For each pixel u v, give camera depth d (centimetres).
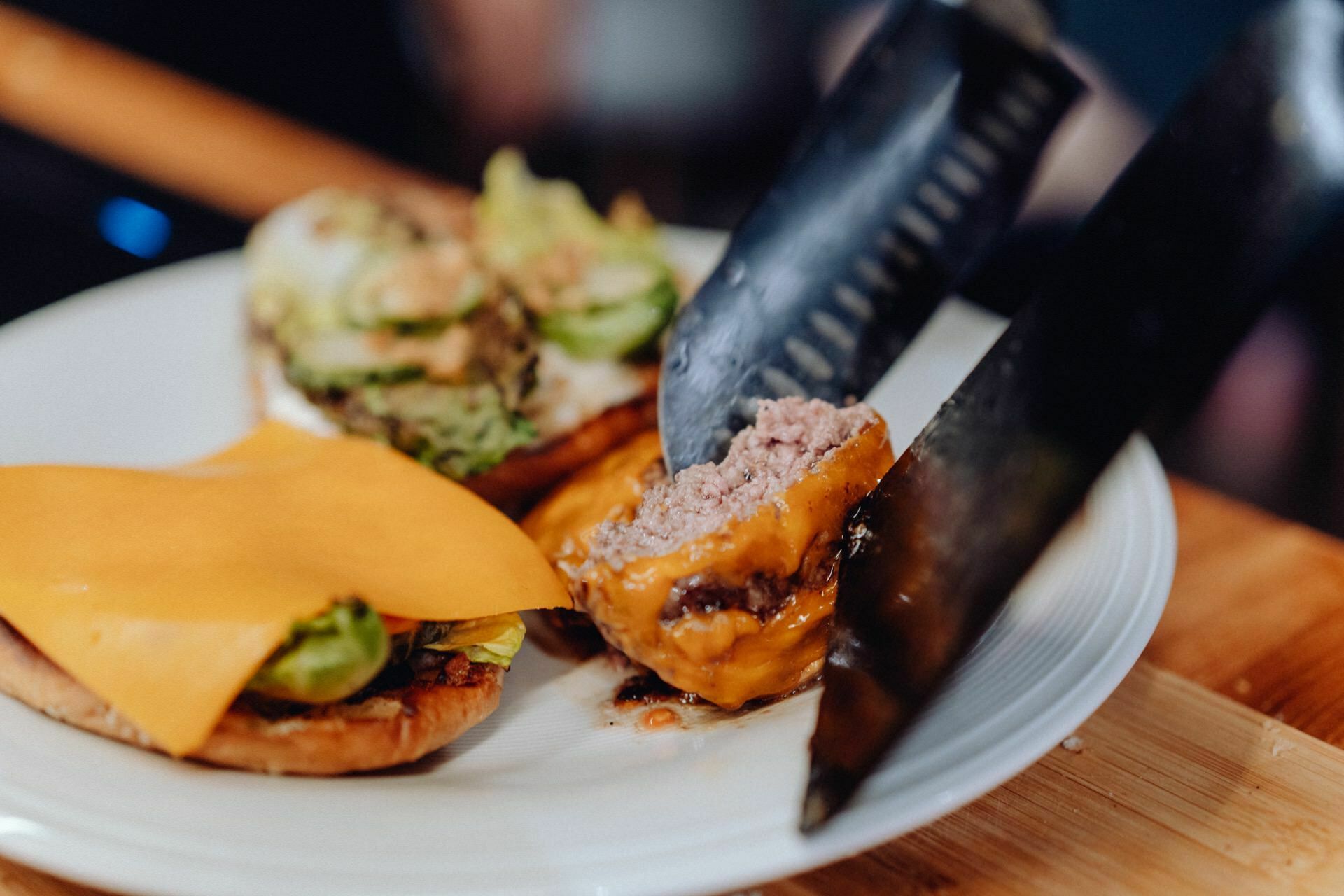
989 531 24
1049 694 25
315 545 28
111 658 25
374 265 42
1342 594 33
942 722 24
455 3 84
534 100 84
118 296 43
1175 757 27
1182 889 24
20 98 72
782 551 27
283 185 65
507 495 37
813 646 28
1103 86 65
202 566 26
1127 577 28
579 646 32
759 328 31
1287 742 28
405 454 36
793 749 25
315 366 38
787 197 33
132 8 88
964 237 33
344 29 88
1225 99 25
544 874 22
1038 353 25
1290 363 55
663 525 29
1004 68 33
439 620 27
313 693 25
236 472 32
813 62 79
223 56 88
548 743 28
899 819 22
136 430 40
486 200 46
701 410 31
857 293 32
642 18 80
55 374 40
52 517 28
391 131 86
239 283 45
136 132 70
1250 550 36
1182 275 24
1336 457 48
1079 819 26
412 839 23
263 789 25
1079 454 24
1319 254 27
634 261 43
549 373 38
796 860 22
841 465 28
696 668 27
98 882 22
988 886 24
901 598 25
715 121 82
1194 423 50
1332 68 24
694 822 23
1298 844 25
